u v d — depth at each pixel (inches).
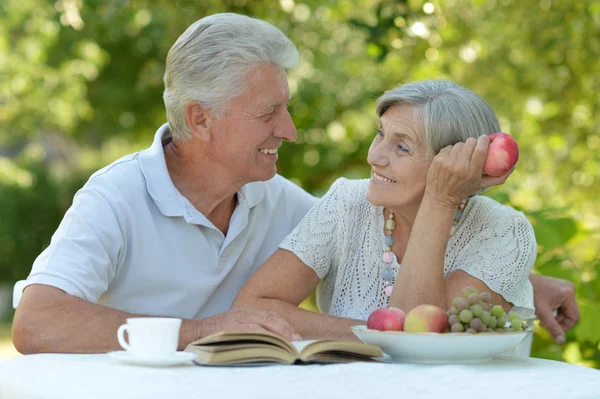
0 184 628.4
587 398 81.6
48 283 109.3
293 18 322.0
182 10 306.0
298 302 127.4
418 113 115.5
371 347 94.7
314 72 393.1
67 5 295.4
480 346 92.8
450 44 299.9
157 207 125.2
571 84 310.0
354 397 76.5
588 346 179.8
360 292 127.0
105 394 76.4
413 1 214.8
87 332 104.9
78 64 495.8
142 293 126.0
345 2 315.6
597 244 194.7
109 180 123.4
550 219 171.5
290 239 128.6
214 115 123.6
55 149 758.5
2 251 626.8
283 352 92.0
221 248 129.8
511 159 109.8
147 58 494.6
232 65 122.2
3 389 84.4
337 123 412.8
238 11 275.0
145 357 89.7
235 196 133.0
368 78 379.2
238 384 80.4
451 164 110.3
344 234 128.3
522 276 120.3
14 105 519.5
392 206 119.1
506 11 305.4
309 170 415.5
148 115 537.3
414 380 84.4
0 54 482.6
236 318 104.8
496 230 121.5
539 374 90.1
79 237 116.0
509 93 315.6
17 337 106.6
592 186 311.4
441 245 112.7
